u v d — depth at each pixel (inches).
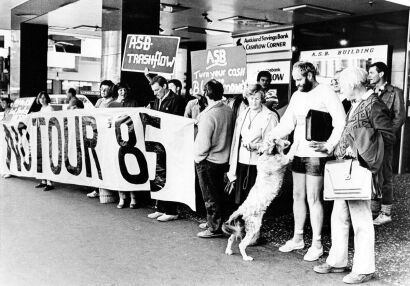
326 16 413.1
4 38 743.7
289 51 468.8
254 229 161.5
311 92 159.3
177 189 210.5
